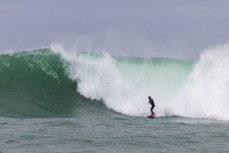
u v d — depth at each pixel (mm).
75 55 130125
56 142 69938
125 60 133875
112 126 89125
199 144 71312
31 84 122312
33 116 105875
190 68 133500
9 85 120438
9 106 111625
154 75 133125
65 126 87188
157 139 74500
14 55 128000
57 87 123938
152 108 112938
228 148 68438
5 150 63594
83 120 98812
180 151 65688
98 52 133250
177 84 130750
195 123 100312
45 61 127938
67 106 118688
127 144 69875
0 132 77625
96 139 73062
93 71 128375
